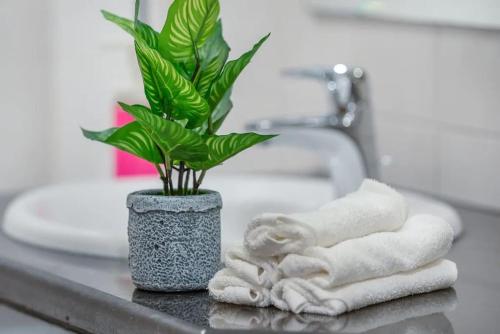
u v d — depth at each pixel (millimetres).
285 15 2064
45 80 2115
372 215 972
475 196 1596
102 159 2078
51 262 1215
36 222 1358
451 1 1587
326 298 916
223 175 1925
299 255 927
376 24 1806
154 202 1028
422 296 1017
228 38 2047
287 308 948
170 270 1029
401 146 1767
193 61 1021
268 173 2098
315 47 1991
